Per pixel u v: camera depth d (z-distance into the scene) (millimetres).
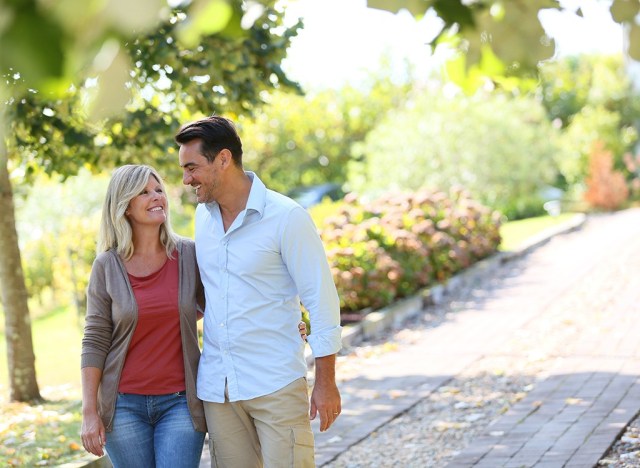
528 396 10227
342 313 15586
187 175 5258
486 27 2494
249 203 5211
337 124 37938
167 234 5465
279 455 5270
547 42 2498
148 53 9758
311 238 5242
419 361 12688
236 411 5316
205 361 5383
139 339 5344
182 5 2086
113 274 5387
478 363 12305
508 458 8109
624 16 2545
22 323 11211
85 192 25469
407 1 2348
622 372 10961
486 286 19062
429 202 20984
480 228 22469
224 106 11273
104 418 5340
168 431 5336
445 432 9312
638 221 31094
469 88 3057
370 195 31797
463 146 31438
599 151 38000
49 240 22859
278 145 35875
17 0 1669
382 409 10312
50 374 13617
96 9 1677
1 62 1689
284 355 5285
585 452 8070
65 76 1721
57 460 8406
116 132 10945
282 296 5316
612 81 48375
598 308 15586
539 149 33562
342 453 8867
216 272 5324
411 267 17469
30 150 10938
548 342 13195
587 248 24172
